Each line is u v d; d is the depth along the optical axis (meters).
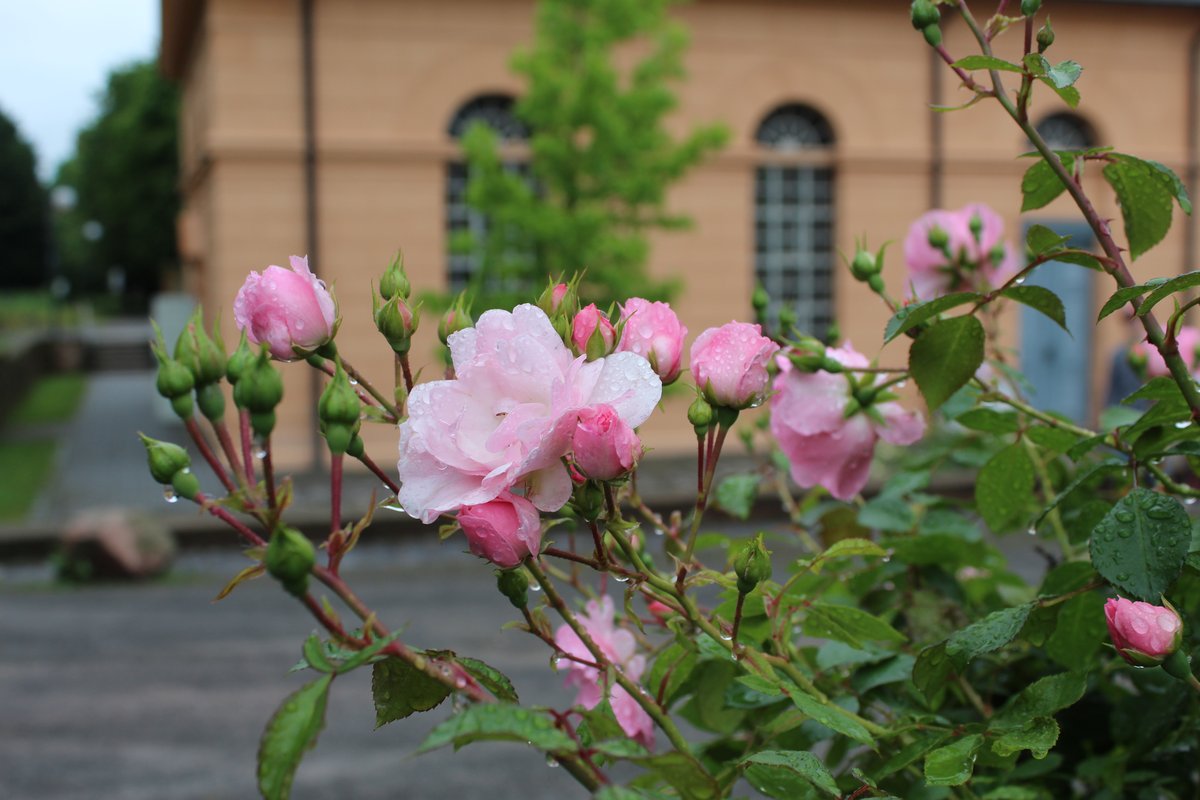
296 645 7.20
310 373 11.97
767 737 1.14
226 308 12.28
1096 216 1.05
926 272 1.50
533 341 0.77
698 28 13.09
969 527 1.36
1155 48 14.12
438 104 12.54
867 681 1.18
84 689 6.37
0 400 18.11
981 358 1.13
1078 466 1.38
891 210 13.54
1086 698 1.30
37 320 44.38
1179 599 1.10
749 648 0.98
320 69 12.35
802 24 13.27
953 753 0.91
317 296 0.86
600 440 0.75
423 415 0.77
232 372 0.79
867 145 13.47
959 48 13.47
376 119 12.45
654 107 10.68
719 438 0.97
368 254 12.48
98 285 64.56
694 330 13.30
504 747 5.47
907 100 13.52
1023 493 1.33
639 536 1.18
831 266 13.73
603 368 0.78
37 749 5.45
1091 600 1.10
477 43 12.57
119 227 52.81
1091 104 14.02
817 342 1.25
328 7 12.29
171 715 5.91
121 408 20.89
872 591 1.40
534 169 10.77
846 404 1.24
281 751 0.66
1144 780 1.21
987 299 1.05
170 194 50.78
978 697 1.27
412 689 0.83
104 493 12.00
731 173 13.26
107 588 8.90
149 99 51.03
